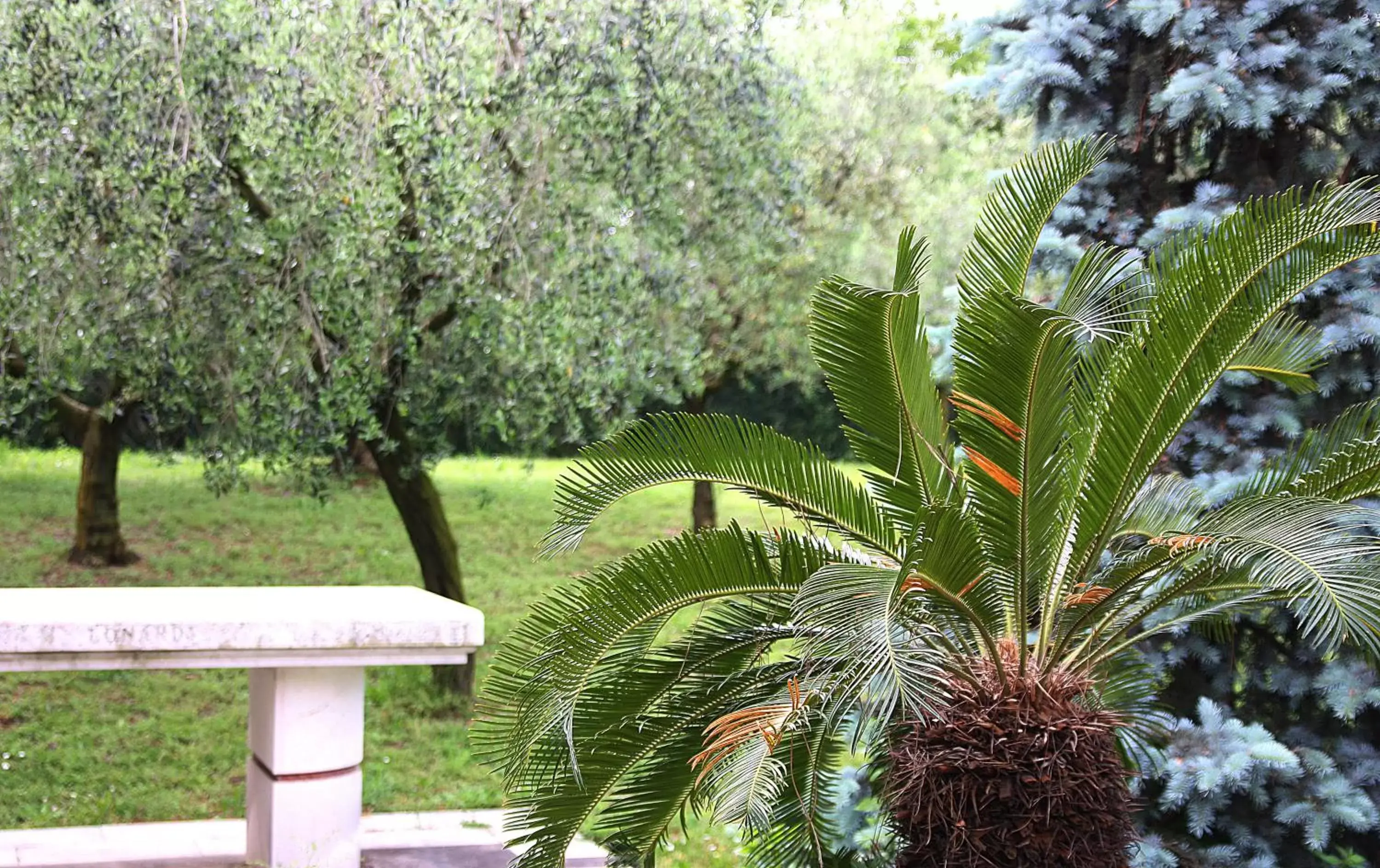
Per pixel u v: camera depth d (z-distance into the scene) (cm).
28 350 566
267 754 411
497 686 326
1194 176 485
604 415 665
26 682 664
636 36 596
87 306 547
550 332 603
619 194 636
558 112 574
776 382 990
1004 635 333
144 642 372
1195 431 447
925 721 268
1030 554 315
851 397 335
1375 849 426
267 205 582
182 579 859
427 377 641
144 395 616
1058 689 310
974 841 296
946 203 895
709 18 627
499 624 810
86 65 495
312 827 405
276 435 589
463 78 543
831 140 859
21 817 497
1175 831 430
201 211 537
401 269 590
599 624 313
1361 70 429
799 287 862
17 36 497
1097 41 477
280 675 401
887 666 247
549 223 601
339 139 539
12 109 498
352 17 531
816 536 346
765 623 348
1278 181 461
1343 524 276
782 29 736
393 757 599
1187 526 352
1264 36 441
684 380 759
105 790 534
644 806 346
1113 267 340
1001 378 295
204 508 1055
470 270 576
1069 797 296
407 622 400
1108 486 314
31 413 798
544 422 645
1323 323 438
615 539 1067
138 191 508
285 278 558
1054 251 468
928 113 891
